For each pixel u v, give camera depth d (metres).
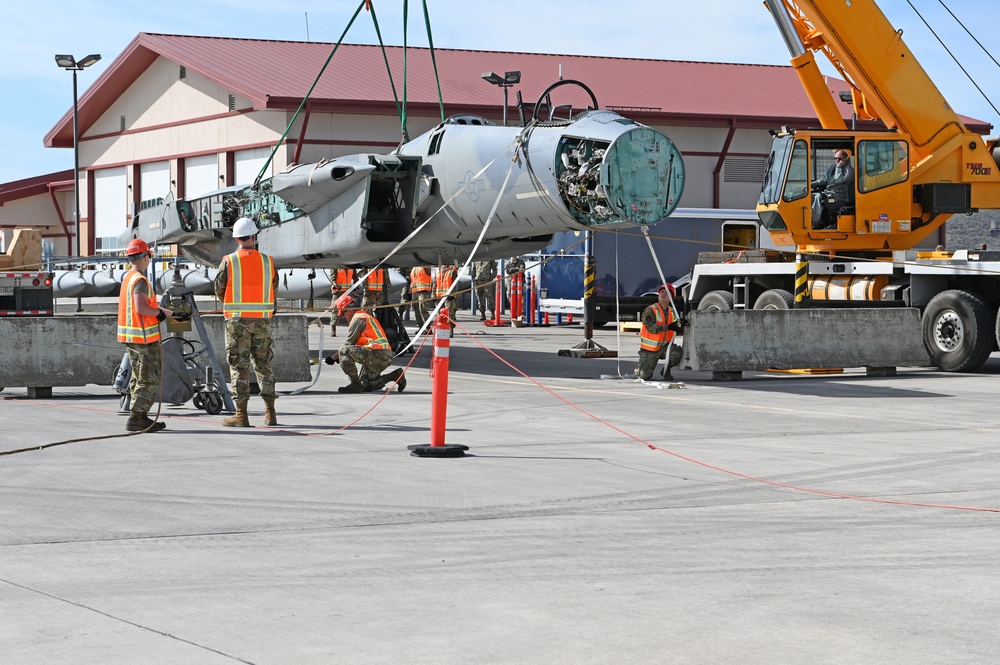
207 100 54.56
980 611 5.88
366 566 6.79
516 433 12.58
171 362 14.02
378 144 50.47
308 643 5.36
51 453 10.95
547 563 6.86
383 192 21.20
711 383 18.52
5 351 15.93
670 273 34.97
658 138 16.70
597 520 8.08
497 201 17.28
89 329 16.30
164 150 57.69
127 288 12.22
